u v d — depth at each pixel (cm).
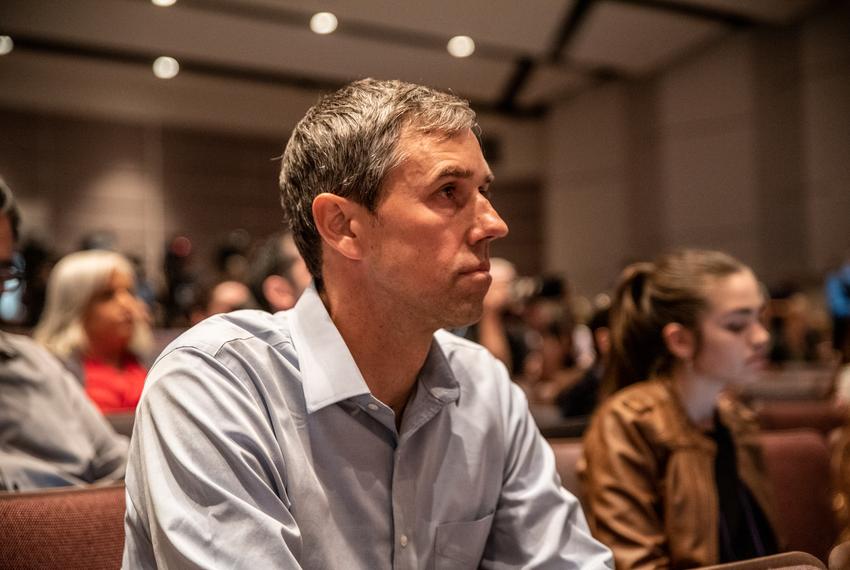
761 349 152
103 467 162
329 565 93
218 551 83
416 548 98
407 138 95
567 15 823
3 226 153
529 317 583
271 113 1041
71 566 107
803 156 837
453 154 95
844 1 808
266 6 780
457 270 94
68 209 925
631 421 146
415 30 847
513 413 113
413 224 94
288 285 255
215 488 85
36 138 915
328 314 102
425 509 100
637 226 1013
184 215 993
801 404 241
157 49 877
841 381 252
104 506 113
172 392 90
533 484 110
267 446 92
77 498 112
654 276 160
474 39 877
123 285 256
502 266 343
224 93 1016
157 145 981
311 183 101
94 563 109
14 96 898
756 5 826
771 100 867
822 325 622
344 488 96
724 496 148
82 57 891
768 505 154
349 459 97
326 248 102
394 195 95
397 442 100
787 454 177
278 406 96
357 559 95
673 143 966
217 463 87
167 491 86
